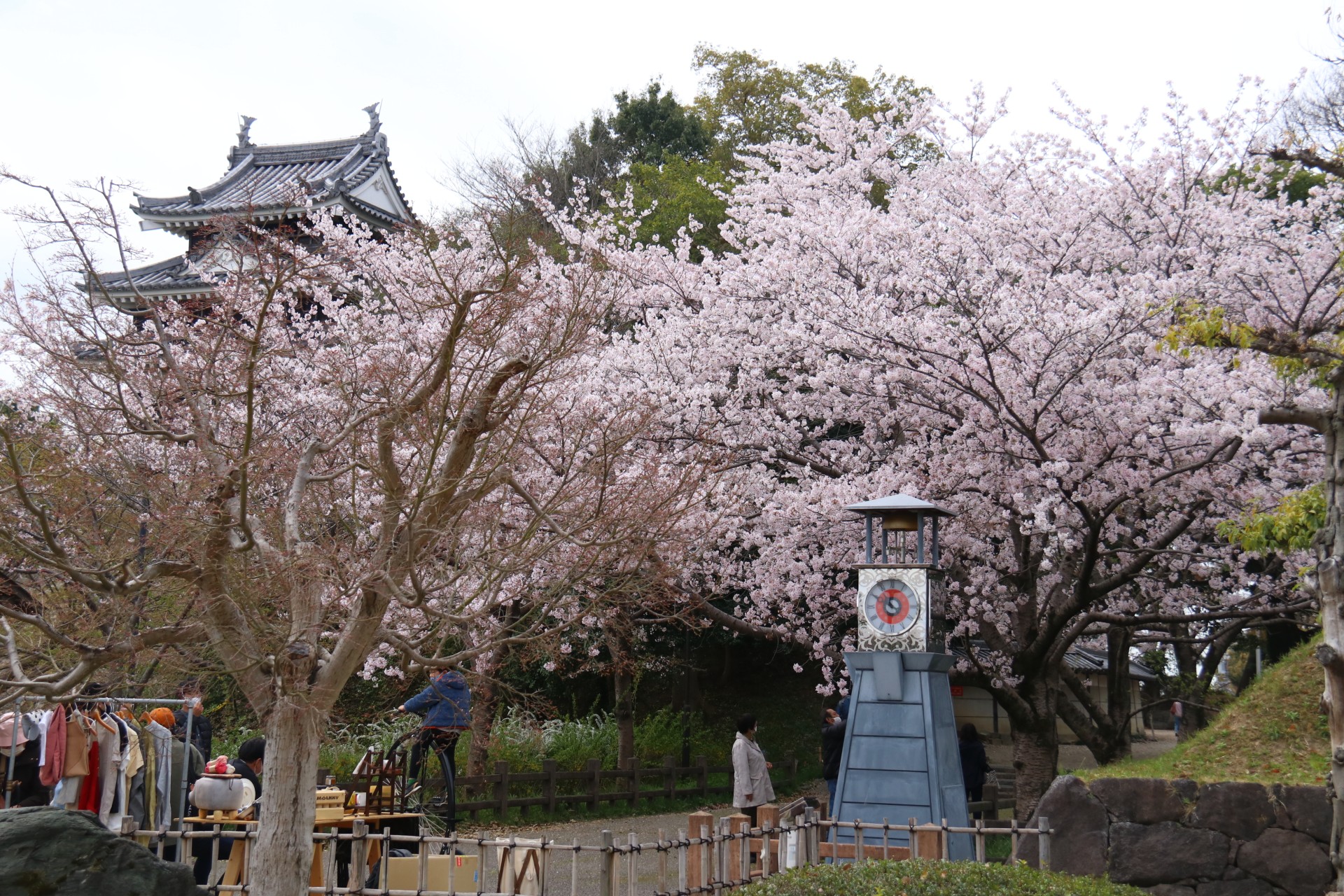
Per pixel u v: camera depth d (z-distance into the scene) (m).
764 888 5.48
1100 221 11.01
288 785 4.95
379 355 8.51
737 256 12.77
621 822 12.51
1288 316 9.41
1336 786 5.30
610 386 11.03
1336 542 5.51
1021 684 10.73
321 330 11.30
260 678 5.04
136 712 8.07
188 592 5.55
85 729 6.73
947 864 5.73
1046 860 6.27
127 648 4.75
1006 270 9.96
